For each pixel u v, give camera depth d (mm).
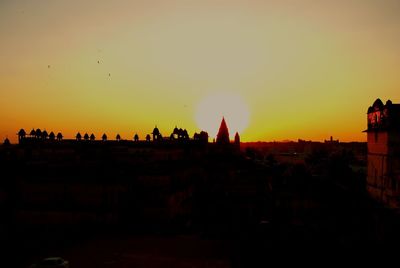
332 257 25828
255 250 27406
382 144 41875
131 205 38000
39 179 38844
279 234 29156
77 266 26219
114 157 55344
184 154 61625
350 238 28859
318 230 30516
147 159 53250
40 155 60344
